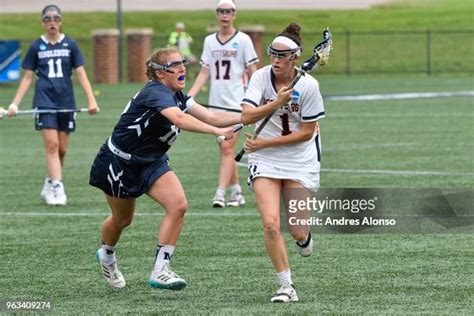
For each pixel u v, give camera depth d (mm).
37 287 26359
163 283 24406
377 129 64750
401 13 154875
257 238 32500
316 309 23469
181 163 50938
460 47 136875
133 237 33031
